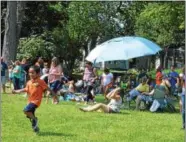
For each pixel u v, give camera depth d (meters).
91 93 20.36
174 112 18.72
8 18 30.78
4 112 15.61
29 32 43.62
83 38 51.97
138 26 56.22
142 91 19.30
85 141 10.87
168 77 24.75
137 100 18.75
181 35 56.69
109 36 54.53
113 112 17.02
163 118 16.02
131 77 27.52
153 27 56.66
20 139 10.84
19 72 23.09
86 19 51.44
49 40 42.00
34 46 38.53
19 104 18.39
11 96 21.80
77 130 12.41
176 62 65.94
